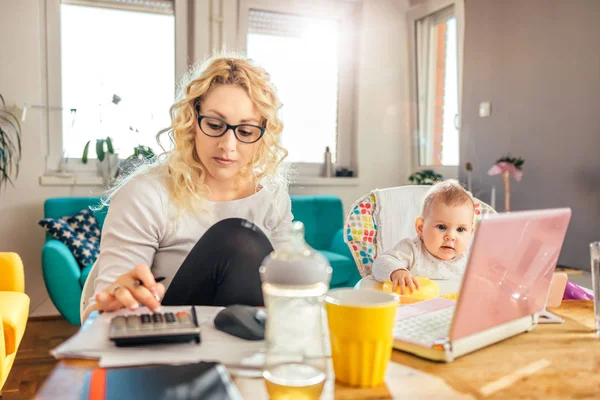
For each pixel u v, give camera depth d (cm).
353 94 412
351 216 144
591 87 253
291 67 395
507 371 59
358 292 58
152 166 114
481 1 331
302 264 58
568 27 266
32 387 199
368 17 403
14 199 319
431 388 54
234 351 61
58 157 333
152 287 74
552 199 279
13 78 315
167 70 354
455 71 370
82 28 335
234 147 102
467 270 59
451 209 122
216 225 97
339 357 54
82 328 67
